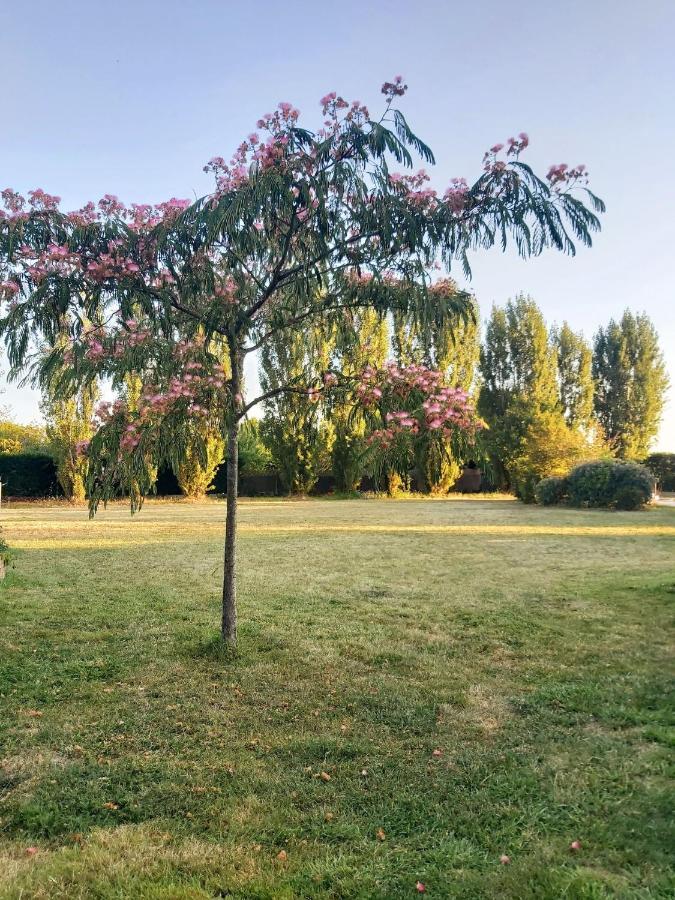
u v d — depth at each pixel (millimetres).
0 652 4750
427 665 4582
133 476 3885
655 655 4809
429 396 3975
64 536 12547
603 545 11352
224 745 3223
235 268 4270
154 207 4152
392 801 2668
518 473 24906
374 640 5195
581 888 2002
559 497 22344
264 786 2799
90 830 2449
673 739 3229
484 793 2727
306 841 2377
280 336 4945
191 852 2295
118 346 3947
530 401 28688
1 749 3166
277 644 5051
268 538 12328
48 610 6090
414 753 3145
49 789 2762
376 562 9281
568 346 34719
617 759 3033
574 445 24094
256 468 30062
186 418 3861
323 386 4379
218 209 3781
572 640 5219
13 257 3840
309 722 3531
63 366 3963
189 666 4492
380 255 4117
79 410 23219
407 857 2262
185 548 10695
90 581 7633
